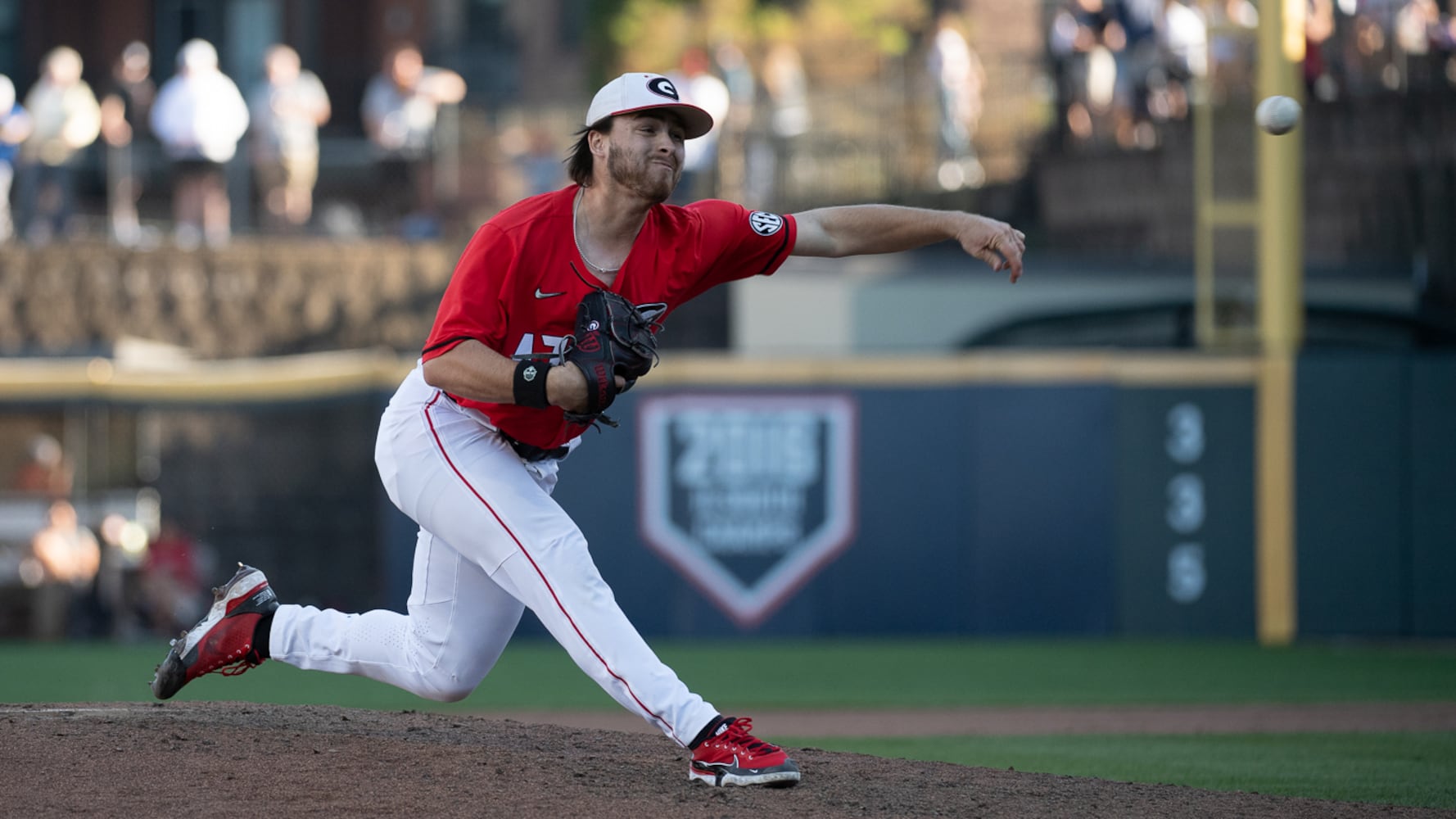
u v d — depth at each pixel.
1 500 44.66
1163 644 42.97
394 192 54.84
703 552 43.88
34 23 73.81
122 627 44.94
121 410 45.16
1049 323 50.97
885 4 68.50
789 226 13.95
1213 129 46.44
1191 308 50.12
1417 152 49.59
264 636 14.67
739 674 36.16
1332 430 43.75
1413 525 43.34
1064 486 44.06
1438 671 36.78
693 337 52.09
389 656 14.33
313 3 75.94
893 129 54.59
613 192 12.67
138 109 58.59
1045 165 53.91
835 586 44.09
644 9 70.00
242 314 51.53
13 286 50.50
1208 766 20.25
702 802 12.63
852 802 12.98
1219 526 44.03
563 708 31.11
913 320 50.78
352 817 11.91
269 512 47.91
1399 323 50.78
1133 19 52.03
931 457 44.16
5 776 12.81
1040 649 41.72
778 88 58.28
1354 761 20.97
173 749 13.79
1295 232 44.56
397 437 13.46
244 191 53.38
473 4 81.75
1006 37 69.12
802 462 44.09
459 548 13.43
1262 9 44.53
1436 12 49.69
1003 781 14.60
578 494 43.72
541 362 12.38
